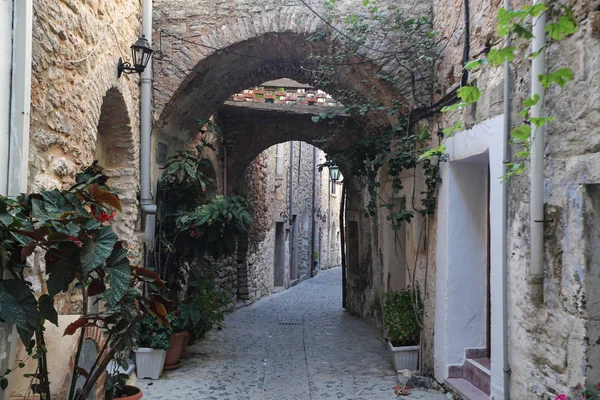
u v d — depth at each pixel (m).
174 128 7.38
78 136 3.94
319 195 24.22
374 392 5.50
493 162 4.22
